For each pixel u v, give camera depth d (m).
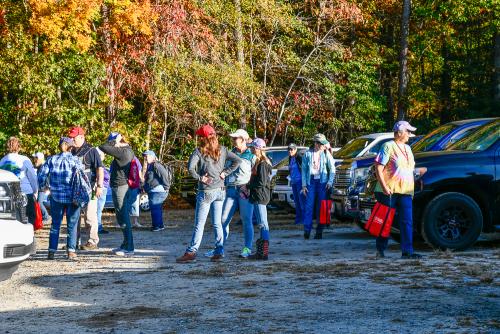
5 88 26.70
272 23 33.22
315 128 36.12
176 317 7.71
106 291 9.39
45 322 7.66
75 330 7.23
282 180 21.42
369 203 13.32
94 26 27.02
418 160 12.83
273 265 11.31
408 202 11.79
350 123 36.41
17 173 12.63
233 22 31.88
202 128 12.04
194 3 29.64
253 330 7.01
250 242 12.40
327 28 37.12
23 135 26.52
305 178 15.46
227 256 12.69
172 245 14.80
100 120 28.73
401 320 7.23
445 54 42.09
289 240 15.36
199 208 12.02
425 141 15.24
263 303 8.32
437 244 12.41
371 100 35.88
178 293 9.11
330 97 35.03
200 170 12.02
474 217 12.42
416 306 7.88
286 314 7.69
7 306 8.59
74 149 13.26
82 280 10.30
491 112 37.09
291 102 35.50
